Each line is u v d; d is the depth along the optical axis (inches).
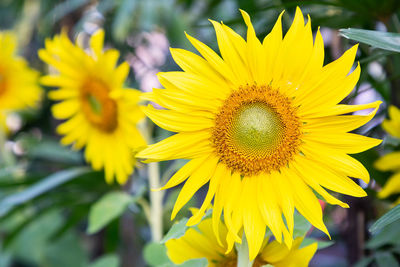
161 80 20.3
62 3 52.2
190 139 20.6
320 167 20.5
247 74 20.8
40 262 46.1
